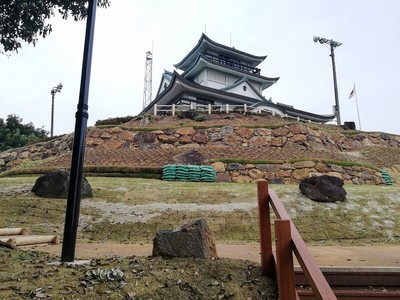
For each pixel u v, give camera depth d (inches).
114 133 717.9
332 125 1045.8
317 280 66.9
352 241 278.1
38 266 124.3
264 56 1466.5
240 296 108.2
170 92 1125.7
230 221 313.7
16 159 839.7
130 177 537.0
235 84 1248.2
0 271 115.7
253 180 571.8
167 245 140.4
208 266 126.2
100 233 279.0
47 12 321.1
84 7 331.0
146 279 113.6
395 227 317.1
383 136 912.3
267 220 125.1
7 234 221.8
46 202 342.0
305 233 294.5
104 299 99.1
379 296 123.6
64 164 619.5
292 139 722.8
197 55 1352.1
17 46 327.9
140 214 323.3
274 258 120.4
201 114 880.9
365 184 602.2
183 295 105.7
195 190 414.0
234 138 726.5
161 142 712.4
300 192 409.4
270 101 1334.9
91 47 157.0
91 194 375.6
